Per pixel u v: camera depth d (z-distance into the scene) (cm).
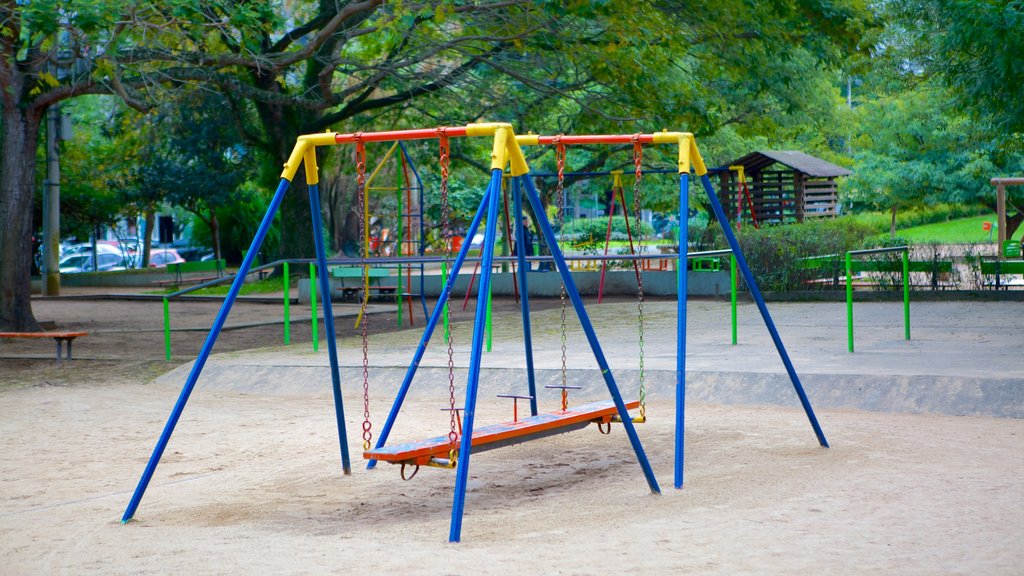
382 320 2248
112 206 4412
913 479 717
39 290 3791
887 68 2978
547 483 773
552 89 2666
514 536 600
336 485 789
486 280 652
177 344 1883
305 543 597
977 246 2964
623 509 667
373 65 2733
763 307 856
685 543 560
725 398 1112
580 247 3047
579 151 3962
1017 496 655
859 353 1318
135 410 1184
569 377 1205
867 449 838
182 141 4053
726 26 2659
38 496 768
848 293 1334
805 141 4647
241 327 2152
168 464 884
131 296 3194
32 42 2052
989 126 2959
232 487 787
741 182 2977
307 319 2316
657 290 2720
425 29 2486
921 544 544
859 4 2769
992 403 1001
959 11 1888
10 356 1684
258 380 1355
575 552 547
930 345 1391
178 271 3966
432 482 793
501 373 1245
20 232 2067
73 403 1240
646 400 1134
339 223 4550
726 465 801
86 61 2072
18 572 548
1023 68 1869
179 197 4328
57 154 3394
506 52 2708
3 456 926
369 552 566
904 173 4353
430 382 1255
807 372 1130
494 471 825
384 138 766
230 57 2181
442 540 599
